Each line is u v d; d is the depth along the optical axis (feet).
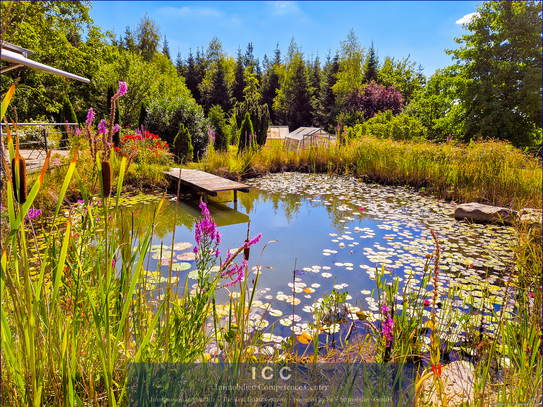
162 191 22.80
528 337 5.76
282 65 135.33
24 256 2.93
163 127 40.45
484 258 11.76
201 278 4.47
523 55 48.39
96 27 53.21
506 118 48.55
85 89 55.06
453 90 56.44
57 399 3.30
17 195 2.66
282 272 10.52
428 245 13.29
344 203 21.02
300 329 7.33
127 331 3.92
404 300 6.61
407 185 26.14
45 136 22.54
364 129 54.85
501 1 48.93
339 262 11.41
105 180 3.31
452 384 5.35
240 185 20.54
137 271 3.23
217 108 57.77
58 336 3.48
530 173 20.44
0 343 2.91
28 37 37.11
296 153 35.78
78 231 3.89
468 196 20.58
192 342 4.33
